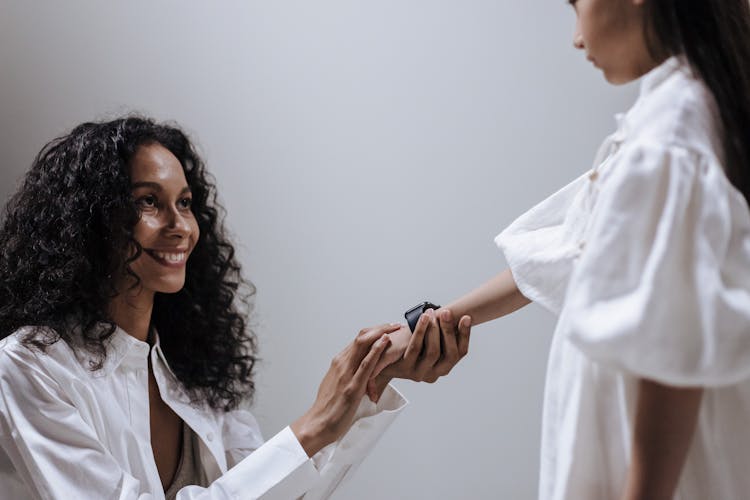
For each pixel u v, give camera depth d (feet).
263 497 4.24
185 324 5.11
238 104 6.40
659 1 2.50
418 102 6.26
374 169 6.31
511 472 6.29
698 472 2.54
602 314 2.22
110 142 4.51
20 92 6.54
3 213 6.40
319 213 6.36
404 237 6.30
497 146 6.21
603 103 6.11
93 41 6.50
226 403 5.28
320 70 6.34
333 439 4.40
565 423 2.64
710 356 2.14
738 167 2.41
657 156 2.29
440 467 6.34
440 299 6.27
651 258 2.22
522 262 3.14
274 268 6.41
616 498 2.59
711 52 2.46
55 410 4.12
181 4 6.43
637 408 2.32
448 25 6.22
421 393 6.33
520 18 6.16
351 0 6.29
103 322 4.43
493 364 6.29
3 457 4.34
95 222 4.44
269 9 6.36
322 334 6.38
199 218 5.16
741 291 2.23
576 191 3.45
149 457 4.49
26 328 4.32
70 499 4.01
